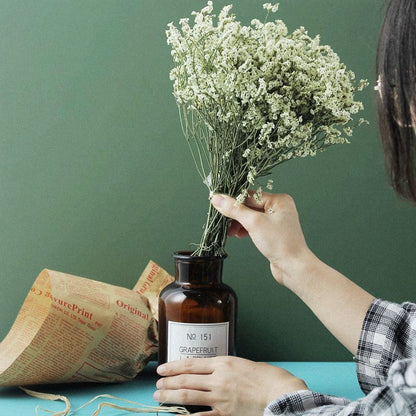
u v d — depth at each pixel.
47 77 1.37
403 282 1.42
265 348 1.42
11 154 1.38
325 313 1.03
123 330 1.12
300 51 0.97
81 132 1.38
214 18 1.38
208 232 1.07
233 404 0.97
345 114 0.96
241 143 1.00
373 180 1.41
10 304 1.39
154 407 1.02
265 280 1.41
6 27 1.36
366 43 1.39
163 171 1.40
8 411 1.03
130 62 1.38
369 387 1.02
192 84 0.97
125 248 1.40
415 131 0.85
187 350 1.05
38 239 1.39
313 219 1.42
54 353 1.07
